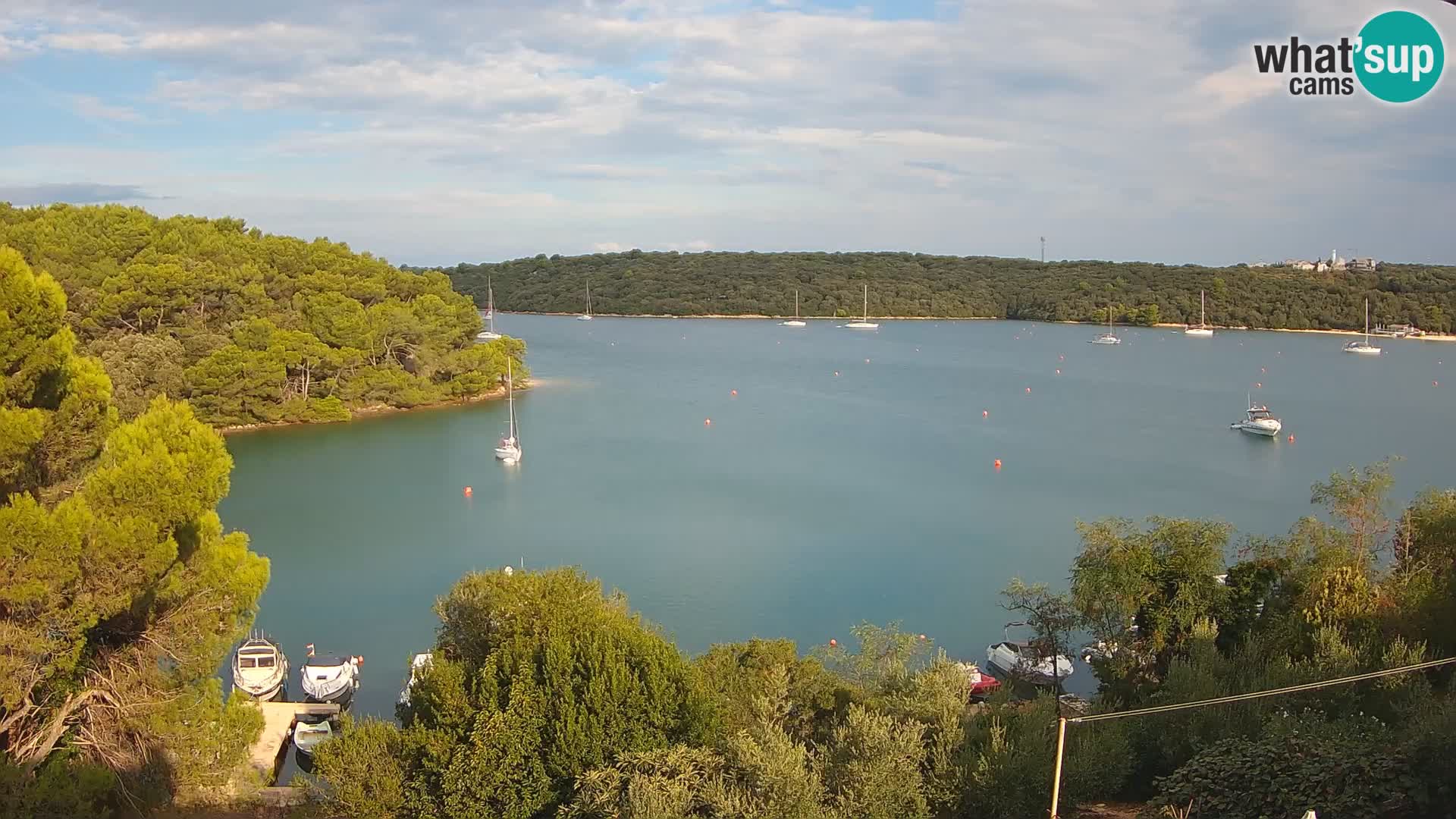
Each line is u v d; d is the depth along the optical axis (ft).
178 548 91.97
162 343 354.74
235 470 319.68
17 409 83.71
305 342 396.98
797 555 233.55
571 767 86.79
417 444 365.40
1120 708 101.24
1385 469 184.55
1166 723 93.56
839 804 76.28
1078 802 84.02
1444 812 68.39
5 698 80.43
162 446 89.30
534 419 423.23
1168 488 307.17
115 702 90.68
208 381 364.38
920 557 233.35
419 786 91.20
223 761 94.22
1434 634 110.63
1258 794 73.87
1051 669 151.94
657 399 484.74
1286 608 125.29
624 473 321.32
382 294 452.35
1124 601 120.98
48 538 79.92
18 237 378.53
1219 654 110.52
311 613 195.21
